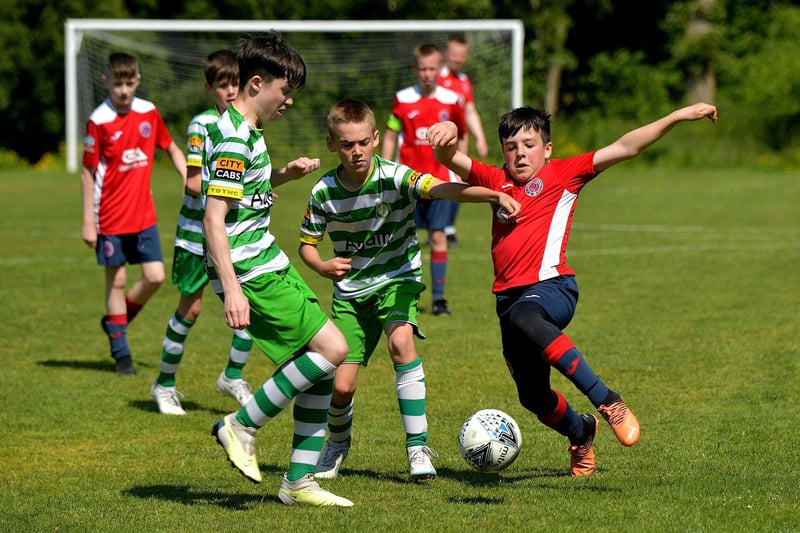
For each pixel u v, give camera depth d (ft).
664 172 329.52
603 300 116.06
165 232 186.29
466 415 71.00
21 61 360.48
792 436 63.67
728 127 356.18
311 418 50.31
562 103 428.56
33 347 97.04
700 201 239.91
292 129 330.54
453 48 134.62
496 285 55.26
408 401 55.83
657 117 399.44
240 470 48.03
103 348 97.40
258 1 369.91
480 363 87.40
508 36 296.10
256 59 49.11
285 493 50.98
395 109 118.01
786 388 76.59
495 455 54.13
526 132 54.85
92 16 365.81
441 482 55.47
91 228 86.12
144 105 87.04
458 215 221.25
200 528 46.60
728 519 46.37
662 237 175.63
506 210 50.88
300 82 50.11
